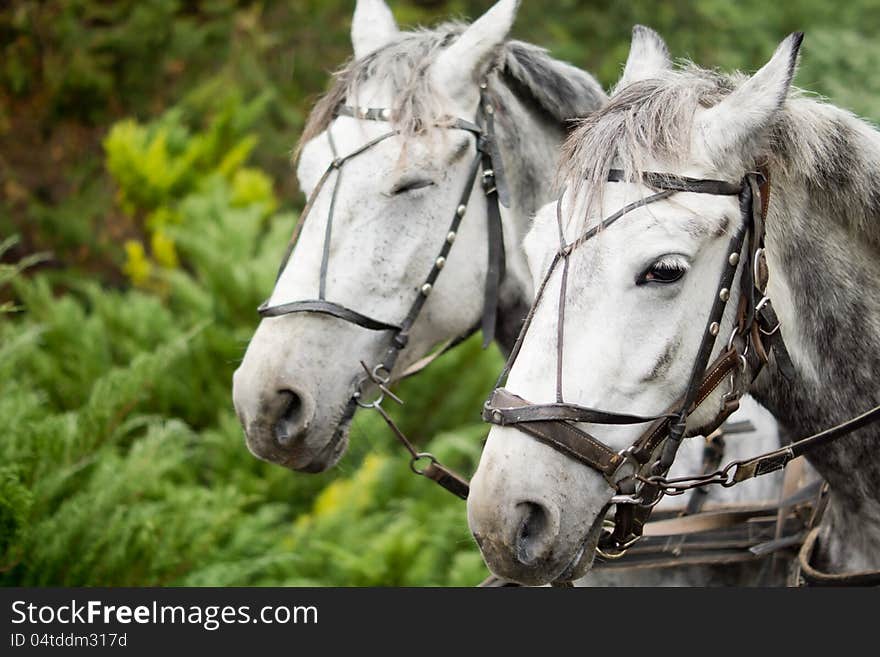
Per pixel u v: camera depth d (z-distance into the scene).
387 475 7.31
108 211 11.99
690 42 12.52
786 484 3.72
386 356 4.02
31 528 5.30
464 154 4.01
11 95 12.59
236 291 8.39
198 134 12.04
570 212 2.91
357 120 4.02
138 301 8.73
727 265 2.91
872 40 11.83
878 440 3.14
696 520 3.71
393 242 3.95
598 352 2.83
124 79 12.79
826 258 3.11
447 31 4.32
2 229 11.69
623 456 2.87
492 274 4.06
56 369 7.95
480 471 2.87
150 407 7.88
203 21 13.31
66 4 12.62
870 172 3.12
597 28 12.82
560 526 2.83
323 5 13.40
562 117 4.23
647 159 2.89
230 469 7.31
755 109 2.89
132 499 5.68
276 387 3.89
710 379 2.93
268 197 10.80
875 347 3.13
